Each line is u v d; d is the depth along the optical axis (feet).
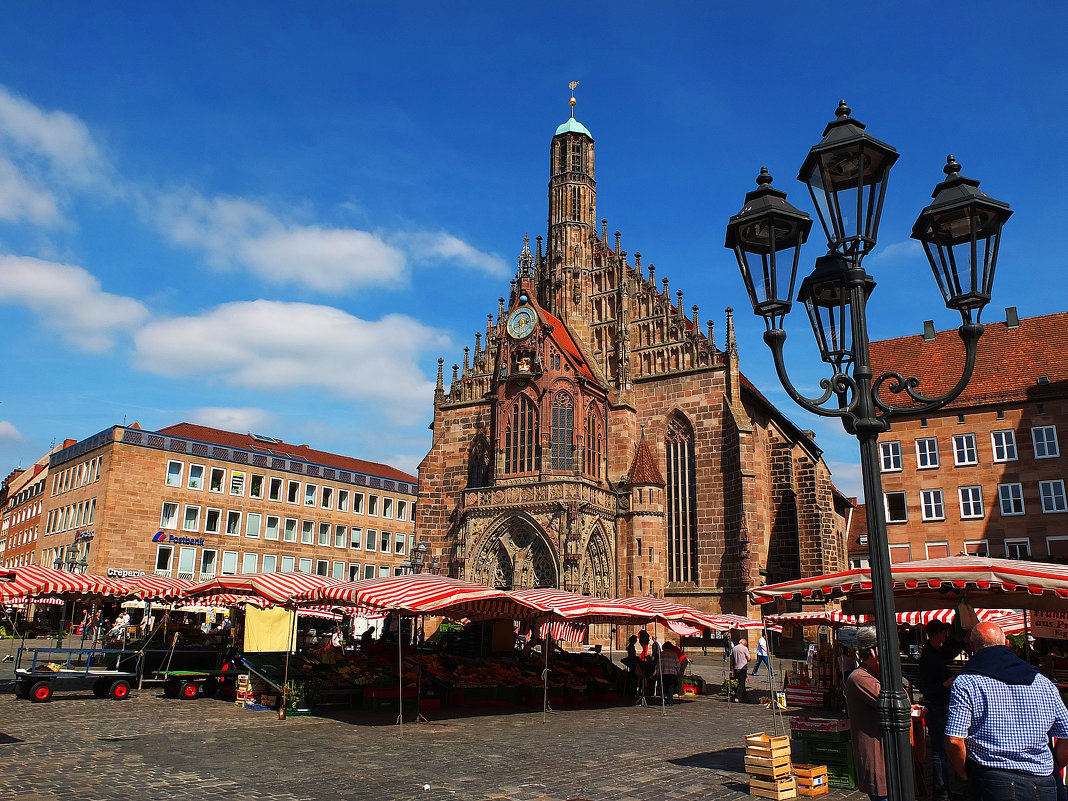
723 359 205.87
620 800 51.42
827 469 212.43
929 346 212.02
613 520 202.90
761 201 36.88
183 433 290.97
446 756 66.33
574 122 257.96
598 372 226.38
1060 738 30.60
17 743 65.31
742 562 188.44
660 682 114.11
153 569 257.55
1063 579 48.57
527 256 247.91
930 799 52.80
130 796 48.70
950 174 37.52
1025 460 183.73
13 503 361.71
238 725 81.25
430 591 89.66
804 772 54.49
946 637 53.26
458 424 234.38
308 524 305.94
